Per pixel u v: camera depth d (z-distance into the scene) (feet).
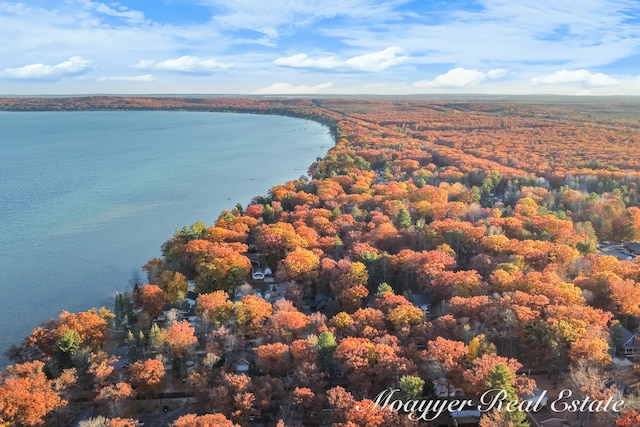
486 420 254.47
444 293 411.95
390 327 360.69
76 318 361.51
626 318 368.68
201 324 372.38
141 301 415.03
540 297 356.18
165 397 318.65
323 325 348.59
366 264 454.40
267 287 477.77
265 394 290.15
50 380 306.96
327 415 287.28
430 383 309.01
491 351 309.63
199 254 484.33
